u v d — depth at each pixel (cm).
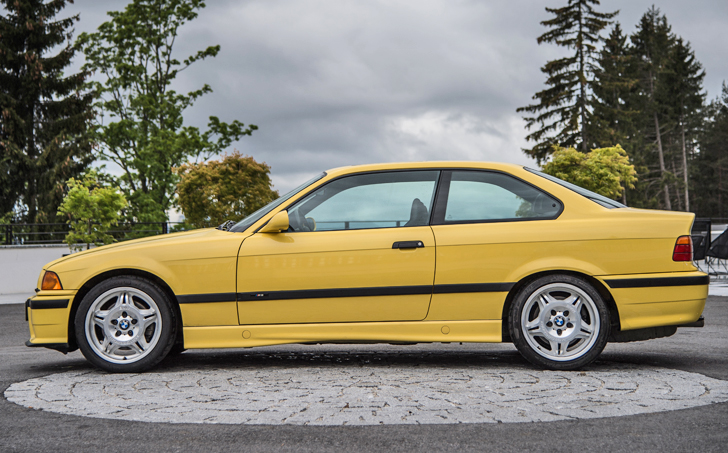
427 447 293
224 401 381
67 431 325
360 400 379
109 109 3322
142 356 477
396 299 474
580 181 2212
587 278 474
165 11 3400
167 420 342
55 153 3002
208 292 476
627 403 367
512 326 474
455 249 473
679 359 519
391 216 487
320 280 474
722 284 1271
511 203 488
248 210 2214
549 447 292
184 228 2383
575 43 4200
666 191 5581
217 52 3509
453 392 397
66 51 3092
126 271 485
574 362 467
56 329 482
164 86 3459
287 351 590
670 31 6538
